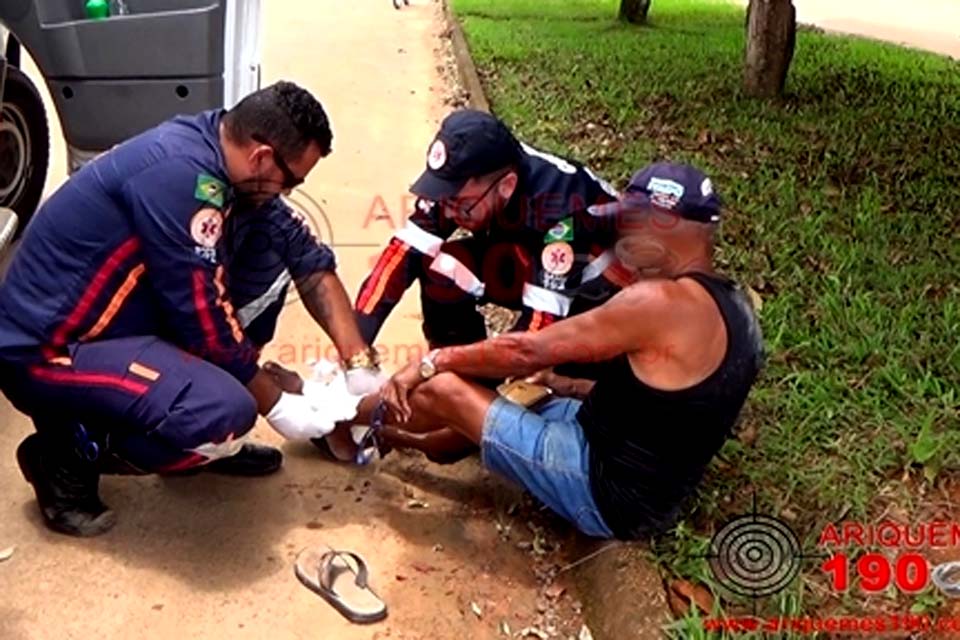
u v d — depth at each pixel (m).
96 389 2.74
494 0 12.16
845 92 7.89
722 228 4.80
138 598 2.76
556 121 6.71
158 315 2.85
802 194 5.37
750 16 7.46
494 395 2.92
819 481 3.03
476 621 2.78
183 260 2.68
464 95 7.74
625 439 2.65
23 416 3.53
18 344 2.76
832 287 4.19
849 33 12.27
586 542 2.98
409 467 3.38
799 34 10.98
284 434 3.05
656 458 2.64
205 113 2.77
